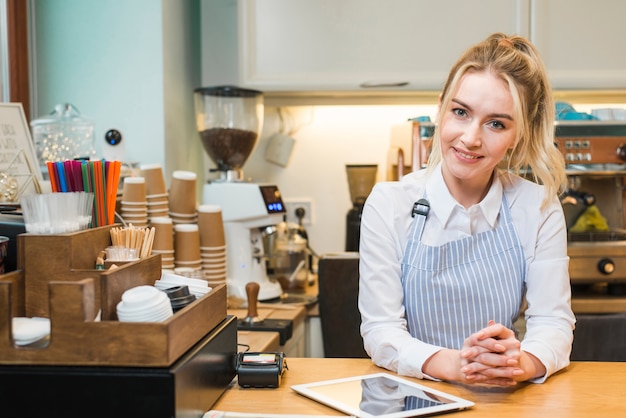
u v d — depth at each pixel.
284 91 2.40
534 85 1.29
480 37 2.33
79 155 1.93
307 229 2.82
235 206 2.22
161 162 2.26
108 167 1.32
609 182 2.68
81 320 0.94
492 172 1.42
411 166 2.29
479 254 1.37
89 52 2.25
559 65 2.34
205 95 2.30
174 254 2.00
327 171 2.81
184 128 2.51
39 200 1.08
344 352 2.13
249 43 2.36
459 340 1.38
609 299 2.26
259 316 1.95
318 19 2.35
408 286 1.38
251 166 2.80
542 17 2.32
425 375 1.23
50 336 0.94
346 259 2.10
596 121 2.27
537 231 1.38
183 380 0.95
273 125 2.79
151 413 0.92
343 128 2.80
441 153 1.38
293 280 2.48
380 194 1.40
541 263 1.37
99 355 0.94
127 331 0.93
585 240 2.44
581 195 2.44
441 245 1.37
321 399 1.10
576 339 1.58
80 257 1.09
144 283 1.13
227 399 1.13
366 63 2.35
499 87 1.23
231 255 2.23
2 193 1.45
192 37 2.62
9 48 2.12
